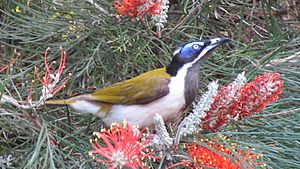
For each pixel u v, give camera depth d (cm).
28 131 674
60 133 706
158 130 561
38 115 646
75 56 762
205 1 790
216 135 595
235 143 598
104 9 754
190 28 815
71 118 721
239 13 912
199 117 566
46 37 748
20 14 778
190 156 588
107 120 639
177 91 619
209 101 564
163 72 630
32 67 736
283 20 970
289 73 742
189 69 624
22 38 746
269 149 606
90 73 775
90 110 638
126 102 622
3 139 684
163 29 743
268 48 763
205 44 626
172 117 630
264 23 928
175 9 855
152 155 570
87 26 745
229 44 861
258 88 588
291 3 1006
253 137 644
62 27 757
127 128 539
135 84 621
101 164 616
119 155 507
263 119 663
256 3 986
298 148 657
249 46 759
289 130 669
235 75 736
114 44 735
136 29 724
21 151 666
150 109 621
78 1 762
